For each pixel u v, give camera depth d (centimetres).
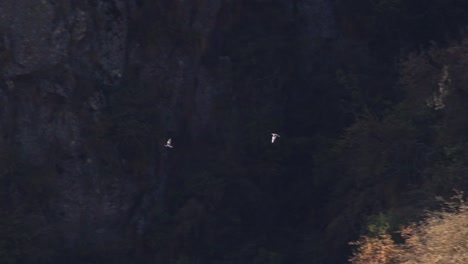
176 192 3228
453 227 1870
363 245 2323
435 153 2703
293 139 3431
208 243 3136
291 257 3147
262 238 3253
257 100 3491
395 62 3459
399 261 2008
